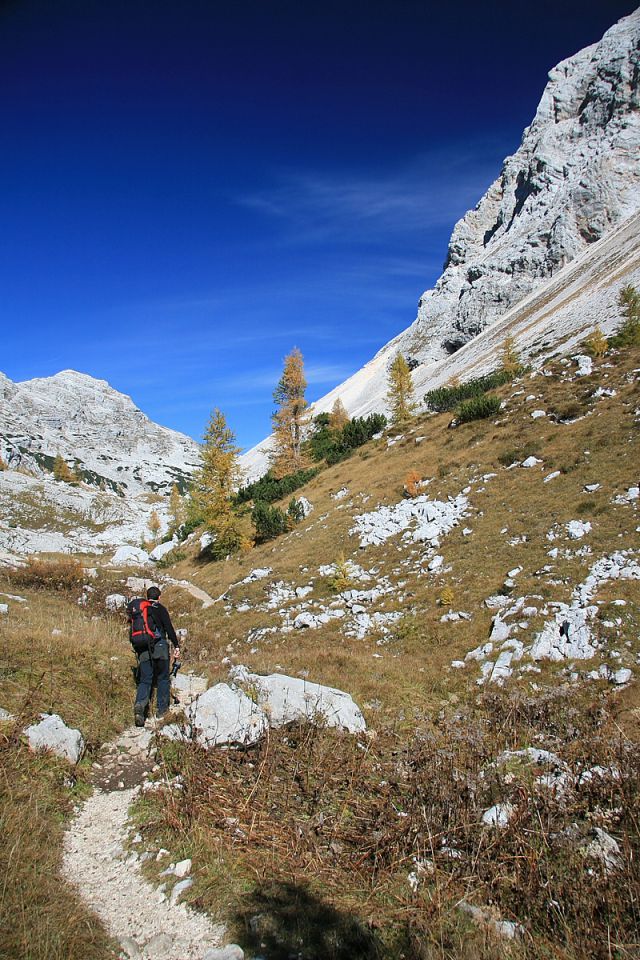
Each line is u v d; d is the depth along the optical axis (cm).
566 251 10606
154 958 341
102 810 527
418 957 348
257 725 671
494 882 423
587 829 477
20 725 588
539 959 348
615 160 11256
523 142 15638
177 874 425
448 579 1991
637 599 1371
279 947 351
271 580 2581
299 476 4616
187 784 558
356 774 612
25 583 2303
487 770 596
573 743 681
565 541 1858
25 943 320
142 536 7231
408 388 5141
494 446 2962
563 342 5103
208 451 3819
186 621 2430
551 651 1316
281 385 5266
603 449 2377
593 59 14650
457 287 14312
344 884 430
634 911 373
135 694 809
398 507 2812
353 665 1272
